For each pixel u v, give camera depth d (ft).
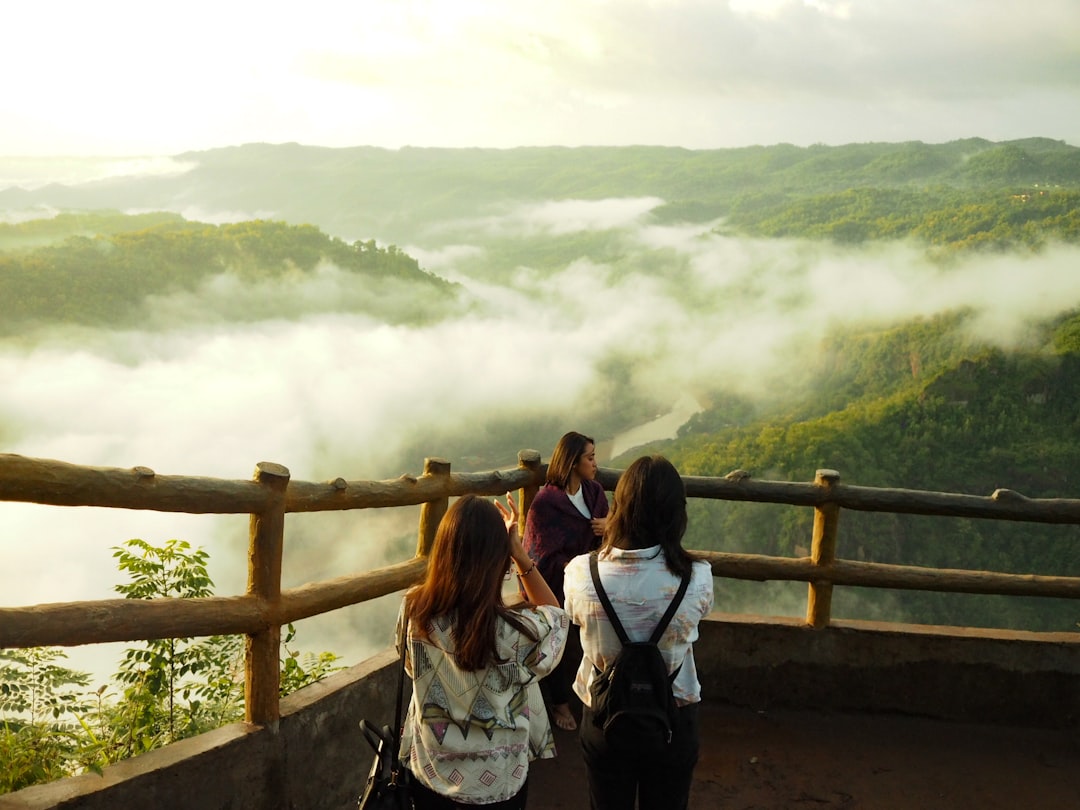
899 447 432.66
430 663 6.54
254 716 8.63
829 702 12.57
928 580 12.21
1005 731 12.27
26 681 10.14
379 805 6.56
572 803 10.46
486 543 6.42
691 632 7.07
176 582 10.82
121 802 7.36
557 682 11.88
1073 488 410.52
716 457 433.07
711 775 11.00
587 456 11.69
